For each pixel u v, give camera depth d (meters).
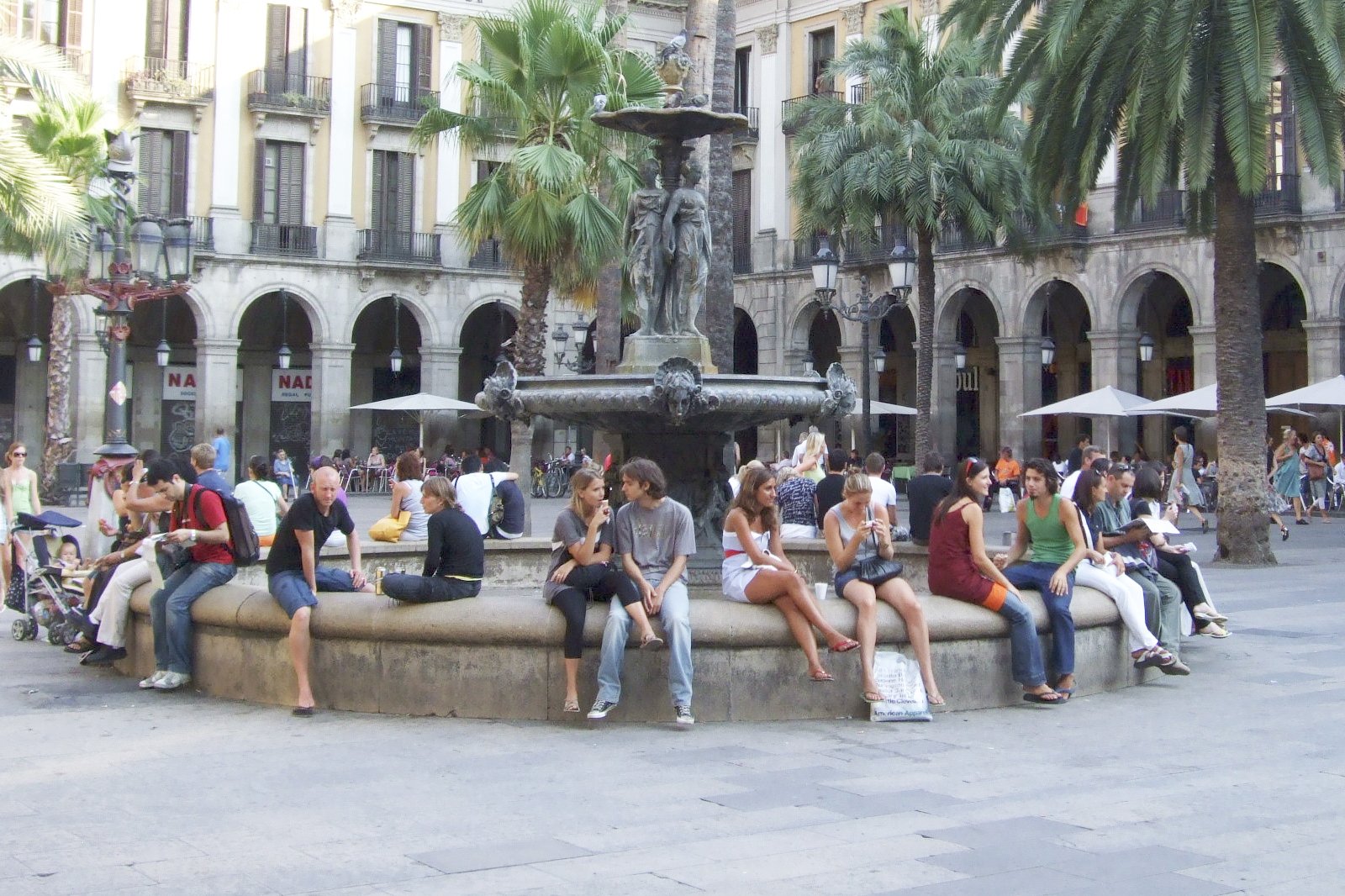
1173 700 9.57
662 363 10.41
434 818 6.39
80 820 6.33
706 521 11.66
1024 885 5.41
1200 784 7.12
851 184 30.52
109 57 40.06
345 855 5.77
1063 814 6.50
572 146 23.75
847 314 25.38
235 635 9.57
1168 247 34.56
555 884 5.39
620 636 8.48
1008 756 7.79
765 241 44.38
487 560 13.98
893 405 40.47
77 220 19.44
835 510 9.18
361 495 42.22
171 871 5.54
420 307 43.94
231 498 9.97
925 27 40.22
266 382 45.72
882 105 30.75
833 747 7.98
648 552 8.75
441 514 9.05
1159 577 10.61
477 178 44.94
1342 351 31.70
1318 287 31.72
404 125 43.44
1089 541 9.87
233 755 7.73
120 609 10.62
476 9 44.56
